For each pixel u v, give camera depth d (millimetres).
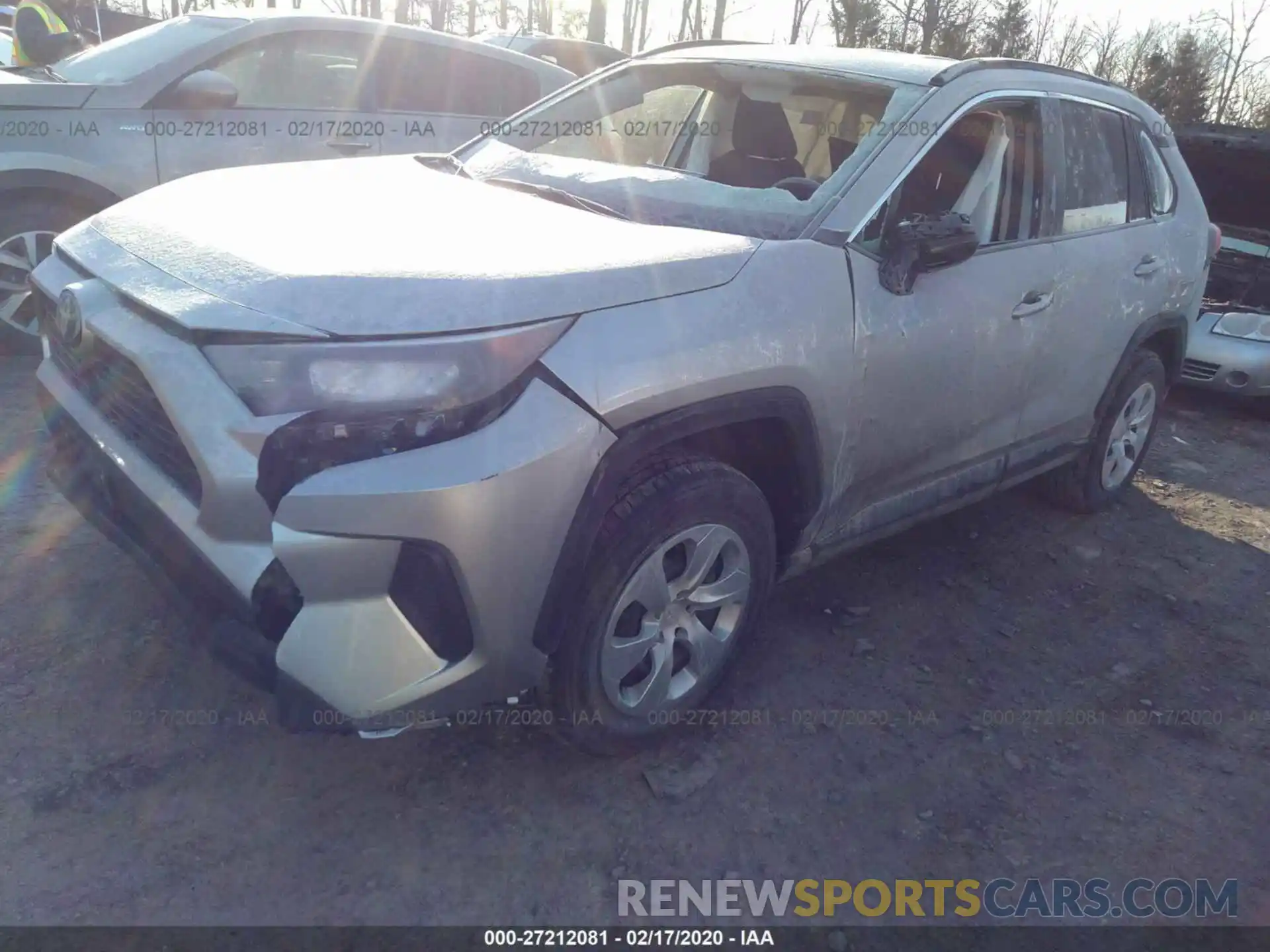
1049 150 3781
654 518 2508
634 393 2348
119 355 2422
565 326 2297
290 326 2141
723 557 2828
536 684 2447
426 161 3854
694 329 2490
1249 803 2959
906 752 3012
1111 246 4047
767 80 3688
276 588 2172
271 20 5648
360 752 2754
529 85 6707
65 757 2602
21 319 5156
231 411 2152
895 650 3529
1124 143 4277
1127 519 4883
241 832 2455
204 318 2207
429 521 2096
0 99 4887
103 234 2865
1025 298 3555
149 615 3178
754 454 2914
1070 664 3578
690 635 2805
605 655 2555
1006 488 4059
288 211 2764
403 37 6117
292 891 2318
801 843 2631
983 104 3455
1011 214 3658
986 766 2994
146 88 5227
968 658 3533
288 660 2158
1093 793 2936
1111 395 4402
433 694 2244
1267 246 7254
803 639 3523
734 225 3041
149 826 2438
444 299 2213
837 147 3604
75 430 2705
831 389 2854
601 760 2814
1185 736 3238
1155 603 4074
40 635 3033
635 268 2490
